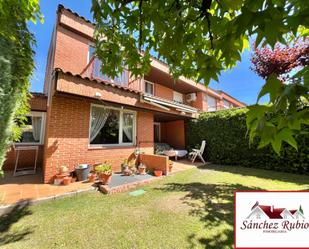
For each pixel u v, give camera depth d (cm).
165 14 167
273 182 551
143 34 216
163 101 804
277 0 84
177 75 252
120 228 291
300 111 78
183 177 635
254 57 559
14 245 250
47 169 509
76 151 570
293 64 437
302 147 662
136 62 245
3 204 361
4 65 315
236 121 875
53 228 290
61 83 486
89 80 550
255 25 86
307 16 76
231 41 127
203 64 167
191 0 148
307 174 646
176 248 243
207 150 981
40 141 755
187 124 1108
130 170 639
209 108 1520
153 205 381
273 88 82
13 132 395
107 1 176
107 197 430
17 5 276
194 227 293
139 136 786
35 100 743
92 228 290
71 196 434
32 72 401
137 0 173
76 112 581
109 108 690
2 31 281
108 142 679
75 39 645
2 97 319
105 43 231
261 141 91
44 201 395
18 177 577
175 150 1020
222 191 474
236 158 858
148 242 255
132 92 688
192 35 171
